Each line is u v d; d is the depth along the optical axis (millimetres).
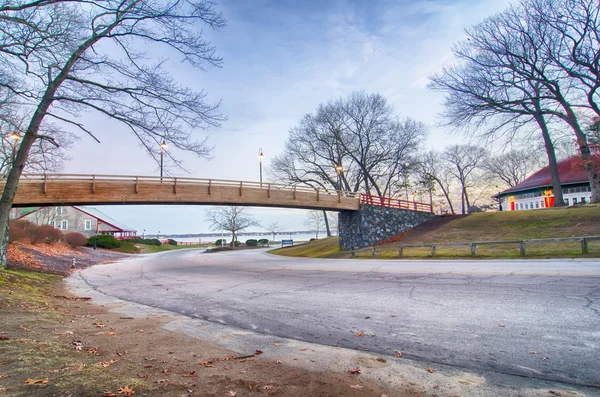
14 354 3854
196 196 24609
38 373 3324
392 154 44562
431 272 13180
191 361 4438
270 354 4887
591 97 27031
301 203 29016
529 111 29953
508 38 29219
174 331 6320
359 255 25719
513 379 3898
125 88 10180
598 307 6621
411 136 44812
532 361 4375
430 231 30453
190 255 46812
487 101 29891
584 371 4023
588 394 3498
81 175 20703
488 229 26531
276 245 75062
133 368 3900
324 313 7508
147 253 56688
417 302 8031
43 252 27953
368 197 32406
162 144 10578
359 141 46406
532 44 27766
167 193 23562
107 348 4820
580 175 42188
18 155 11094
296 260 27109
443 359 4582
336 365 4406
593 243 17609
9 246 23500
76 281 16641
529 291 8414
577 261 13516
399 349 5035
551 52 27359
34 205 20438
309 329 6309
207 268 22938
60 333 5391
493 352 4738
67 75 10414
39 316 6488
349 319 6875
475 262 15820
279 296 9977
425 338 5473
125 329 6379
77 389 3014
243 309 8375
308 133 47781
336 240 41469
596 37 25375
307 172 47688
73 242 38594
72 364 3730
